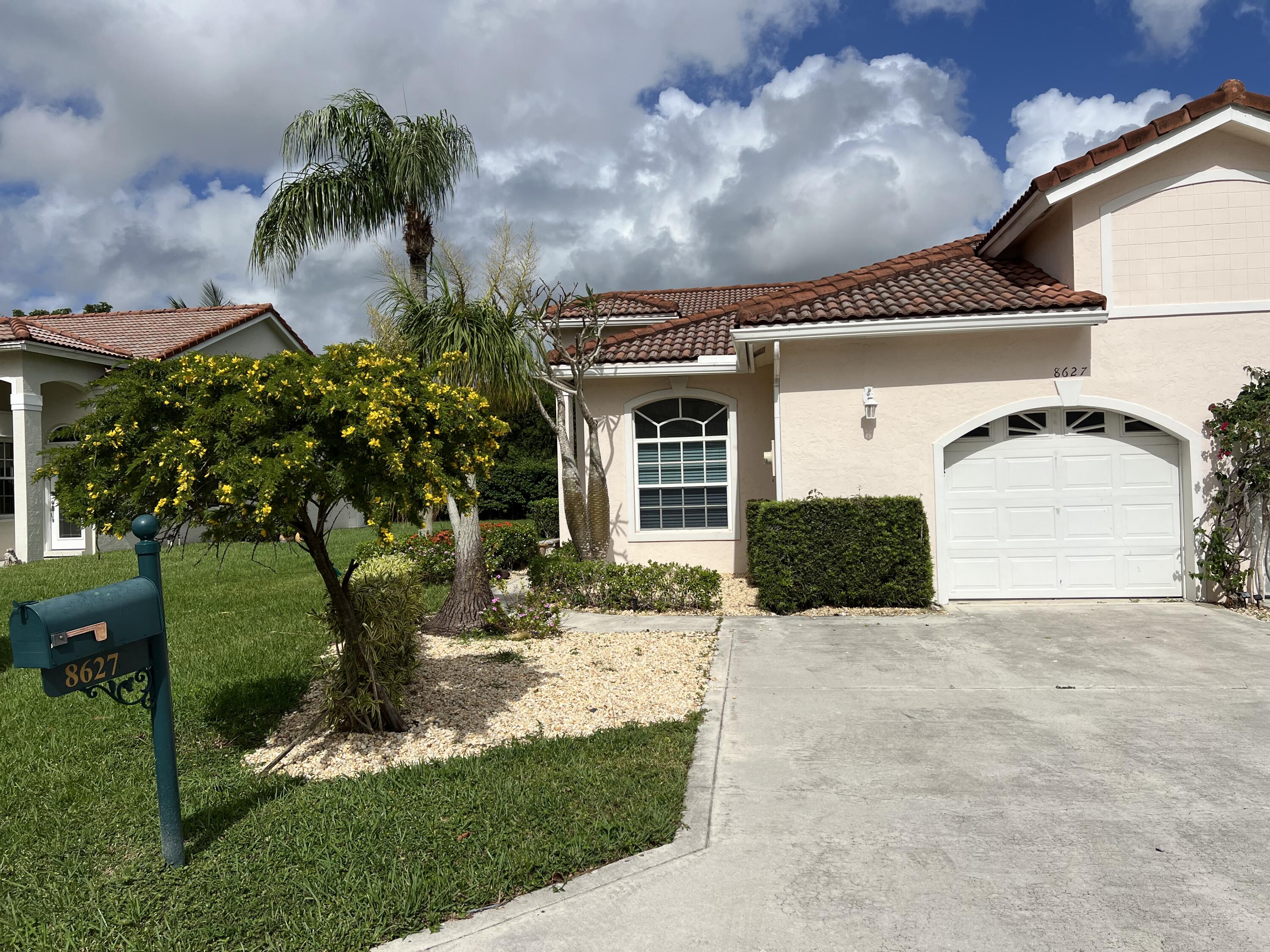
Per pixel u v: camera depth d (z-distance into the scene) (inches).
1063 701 258.4
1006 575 418.9
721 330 543.5
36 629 131.8
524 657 319.9
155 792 197.6
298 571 541.6
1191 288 398.9
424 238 398.9
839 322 403.5
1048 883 150.9
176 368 192.4
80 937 138.3
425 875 155.1
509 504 998.4
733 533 516.7
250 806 189.0
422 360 359.3
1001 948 132.1
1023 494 417.7
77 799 193.9
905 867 157.9
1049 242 441.1
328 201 398.3
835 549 396.5
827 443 423.5
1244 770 201.2
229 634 356.8
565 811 180.7
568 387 524.1
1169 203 398.9
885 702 260.2
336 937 136.8
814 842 168.7
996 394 411.8
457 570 374.3
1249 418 375.9
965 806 183.9
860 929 138.0
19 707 261.4
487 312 365.4
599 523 498.0
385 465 185.9
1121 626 358.9
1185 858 159.2
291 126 394.9
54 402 705.0
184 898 149.6
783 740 227.9
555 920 142.6
